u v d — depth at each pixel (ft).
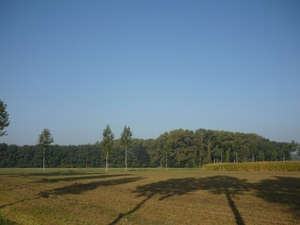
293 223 42.91
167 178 143.43
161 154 402.93
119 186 100.22
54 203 61.26
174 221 44.11
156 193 79.51
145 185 104.32
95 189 89.97
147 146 443.32
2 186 95.20
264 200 65.98
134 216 47.65
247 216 47.80
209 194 77.15
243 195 74.79
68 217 47.34
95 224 42.45
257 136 447.42
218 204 60.08
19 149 404.98
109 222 43.55
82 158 417.69
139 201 64.23
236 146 359.05
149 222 43.09
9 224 44.62
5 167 392.68
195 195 75.10
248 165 245.04
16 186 95.71
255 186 99.14
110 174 187.11
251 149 388.37
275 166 233.96
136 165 426.51
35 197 70.54
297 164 227.81
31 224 44.88
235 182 116.88
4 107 106.22
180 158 388.16
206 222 43.47
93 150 426.92
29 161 397.80
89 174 186.50
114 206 57.57
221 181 122.62
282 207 56.49
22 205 60.13
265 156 430.20
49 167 401.90
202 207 56.34
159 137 410.93
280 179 132.16
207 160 385.09
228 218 46.16
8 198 69.87
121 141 232.12
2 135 106.63
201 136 396.78
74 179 134.82
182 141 396.57
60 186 98.68
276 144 440.45
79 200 66.03
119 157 422.41
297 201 64.49
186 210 53.16
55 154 408.87
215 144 396.37
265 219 45.60
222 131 395.75
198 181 123.24
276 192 81.20
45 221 45.68
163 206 57.47
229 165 255.29
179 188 93.35
